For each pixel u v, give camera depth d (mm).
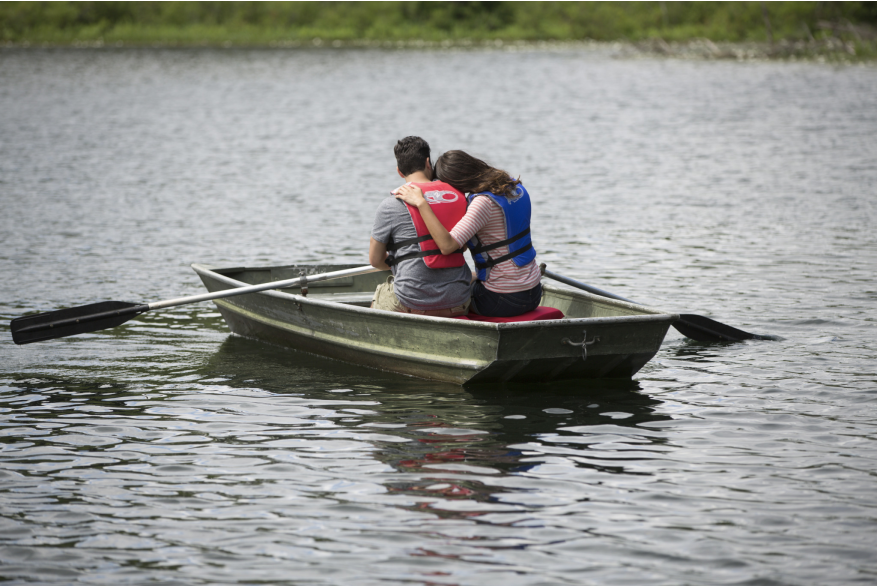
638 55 102375
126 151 39219
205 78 77188
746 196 27828
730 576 7270
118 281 18234
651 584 7160
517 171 33500
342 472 9273
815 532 7957
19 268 19188
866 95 58281
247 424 10688
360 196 28844
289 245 21812
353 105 58406
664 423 10625
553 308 12586
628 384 12125
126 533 8023
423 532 7992
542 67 88312
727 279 17953
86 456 9742
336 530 8039
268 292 13891
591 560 7520
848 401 11297
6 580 7254
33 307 16172
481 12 135125
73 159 36844
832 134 41906
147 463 9539
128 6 129500
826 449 9797
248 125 48656
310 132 45781
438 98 62406
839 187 29047
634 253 20469
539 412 11031
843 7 101125
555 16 134875
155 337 14797
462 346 11766
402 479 9086
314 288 16156
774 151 37312
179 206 27141
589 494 8727
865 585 7133
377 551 7676
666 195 28297
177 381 12430
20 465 9508
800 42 93000
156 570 7414
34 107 56250
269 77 78750
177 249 21344
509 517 8266
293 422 10750
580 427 10516
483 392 11805
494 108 56219
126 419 10891
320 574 7336
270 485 8969
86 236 22703
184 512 8414
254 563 7504
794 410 11000
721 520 8188
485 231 12188
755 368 12711
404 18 136625
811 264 19109
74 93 64688
